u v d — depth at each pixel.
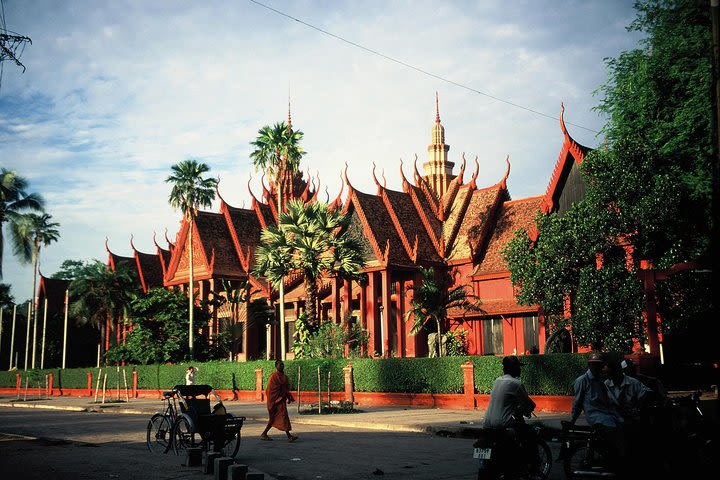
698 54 27.39
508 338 41.81
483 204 48.75
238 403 36.97
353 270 41.50
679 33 28.73
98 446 16.45
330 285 49.25
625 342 26.11
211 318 54.12
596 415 9.70
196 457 12.80
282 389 17.33
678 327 26.83
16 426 24.11
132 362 52.81
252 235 59.69
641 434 9.44
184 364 44.69
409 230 48.28
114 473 11.83
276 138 49.59
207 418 13.48
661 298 26.47
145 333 50.00
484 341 43.22
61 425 24.19
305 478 11.35
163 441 15.54
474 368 28.11
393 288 48.25
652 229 26.69
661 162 28.03
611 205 28.64
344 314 44.78
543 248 30.08
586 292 27.19
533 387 25.94
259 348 54.81
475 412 25.59
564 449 10.09
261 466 12.82
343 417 23.80
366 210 47.66
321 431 20.12
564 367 25.00
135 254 71.00
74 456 14.34
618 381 9.86
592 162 29.02
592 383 9.83
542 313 34.53
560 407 24.83
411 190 51.12
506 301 42.69
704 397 24.09
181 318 50.81
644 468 9.33
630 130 29.88
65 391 56.22
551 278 29.09
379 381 31.91
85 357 79.25
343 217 42.75
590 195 29.02
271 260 41.81
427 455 14.18
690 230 26.81
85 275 62.84
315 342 37.53
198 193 50.12
